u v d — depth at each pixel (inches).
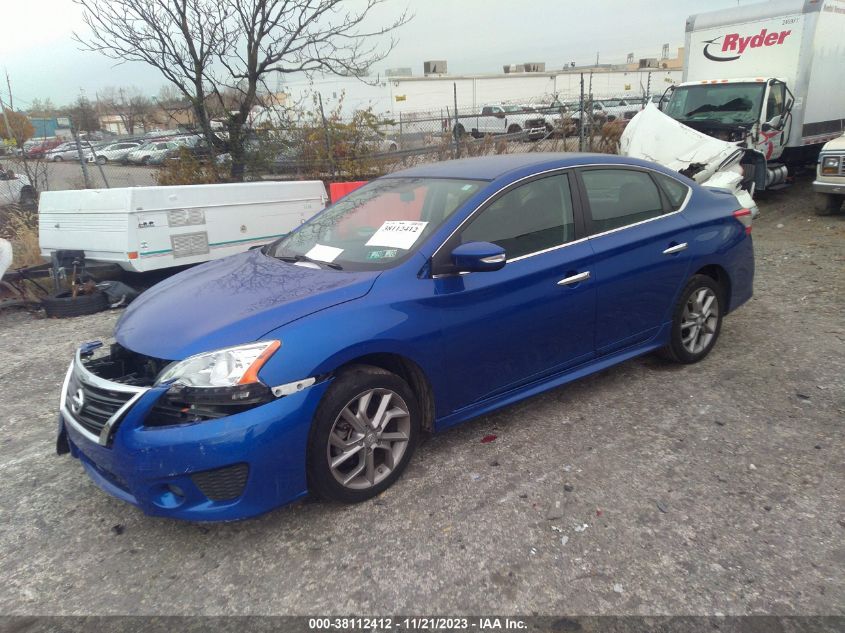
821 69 459.2
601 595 95.9
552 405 160.1
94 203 266.4
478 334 131.9
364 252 136.1
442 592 98.1
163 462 102.0
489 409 139.9
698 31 495.5
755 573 99.0
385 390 120.7
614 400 161.0
